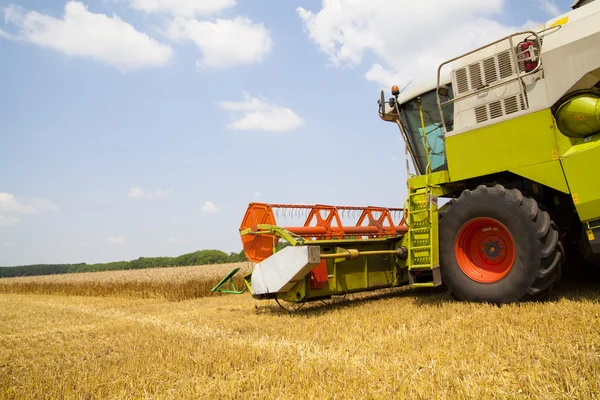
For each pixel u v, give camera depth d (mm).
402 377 3197
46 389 3545
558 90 5434
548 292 5469
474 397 2707
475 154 6148
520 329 4285
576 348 3455
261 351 4359
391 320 5438
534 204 5523
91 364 4215
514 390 2826
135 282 16453
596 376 2830
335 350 4316
